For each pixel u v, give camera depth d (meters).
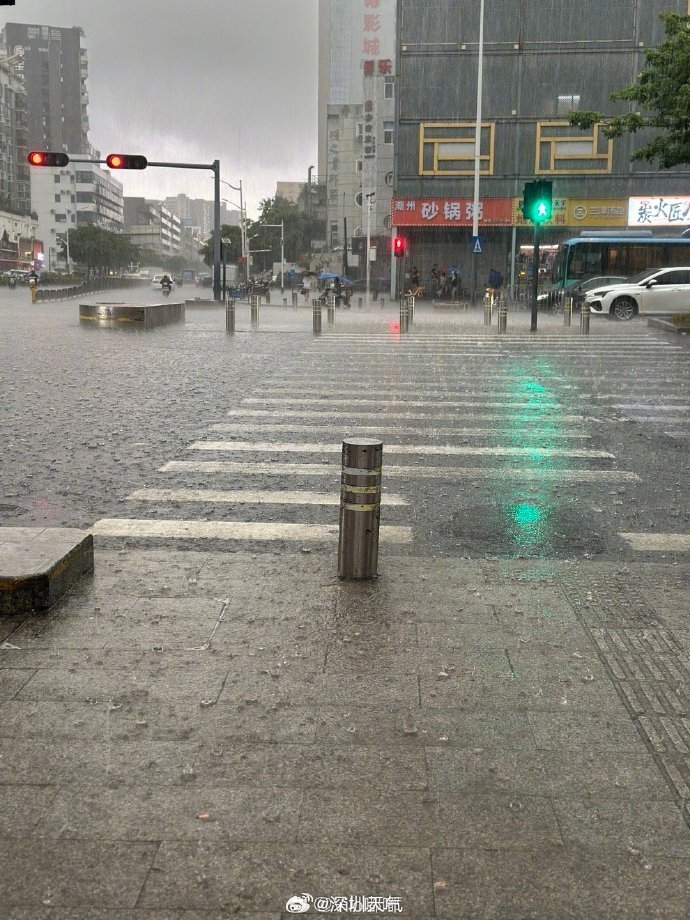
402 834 2.60
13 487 6.97
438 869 2.45
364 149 81.50
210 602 4.42
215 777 2.88
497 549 5.52
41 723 3.21
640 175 46.28
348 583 4.71
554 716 3.31
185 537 5.66
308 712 3.31
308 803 2.74
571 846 2.55
